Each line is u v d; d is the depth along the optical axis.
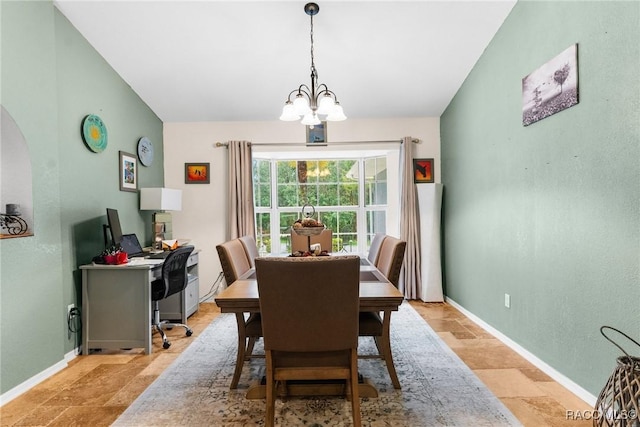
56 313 2.40
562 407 1.87
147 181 3.87
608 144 1.75
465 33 2.89
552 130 2.17
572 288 2.02
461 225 3.66
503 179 2.78
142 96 3.72
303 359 1.67
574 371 2.02
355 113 4.16
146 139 3.83
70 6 2.55
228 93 3.73
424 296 4.06
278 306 1.59
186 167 4.25
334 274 1.55
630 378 1.34
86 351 2.70
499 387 2.10
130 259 2.98
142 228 3.76
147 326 2.70
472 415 1.81
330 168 4.87
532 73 2.35
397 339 2.89
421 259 4.16
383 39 2.97
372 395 1.99
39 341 2.25
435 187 4.03
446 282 4.13
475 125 3.28
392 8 2.64
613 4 1.70
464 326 3.21
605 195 1.77
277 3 2.59
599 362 1.83
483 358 2.51
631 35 1.60
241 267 2.57
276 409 1.88
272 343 1.63
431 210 4.05
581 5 1.91
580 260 1.95
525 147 2.47
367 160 4.83
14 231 2.16
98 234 3.00
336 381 2.05
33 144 2.24
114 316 2.71
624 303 1.68
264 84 3.60
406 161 4.16
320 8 2.64
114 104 3.27
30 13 2.22
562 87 2.05
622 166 1.67
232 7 2.62
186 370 2.38
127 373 2.37
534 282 2.39
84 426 1.76
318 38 2.96
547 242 2.24
